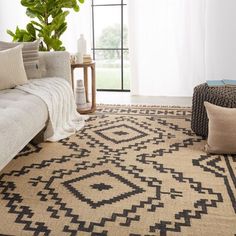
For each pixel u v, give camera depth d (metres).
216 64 4.15
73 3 3.66
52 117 2.73
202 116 2.82
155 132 3.00
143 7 4.15
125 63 7.13
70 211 1.82
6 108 2.27
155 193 1.99
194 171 2.25
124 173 2.25
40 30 3.66
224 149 2.47
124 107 3.81
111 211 1.82
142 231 1.65
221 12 3.99
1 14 4.46
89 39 4.34
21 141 2.19
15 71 2.78
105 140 2.82
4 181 2.15
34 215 1.79
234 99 2.61
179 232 1.64
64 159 2.47
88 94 4.23
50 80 3.02
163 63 4.27
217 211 1.80
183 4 4.05
